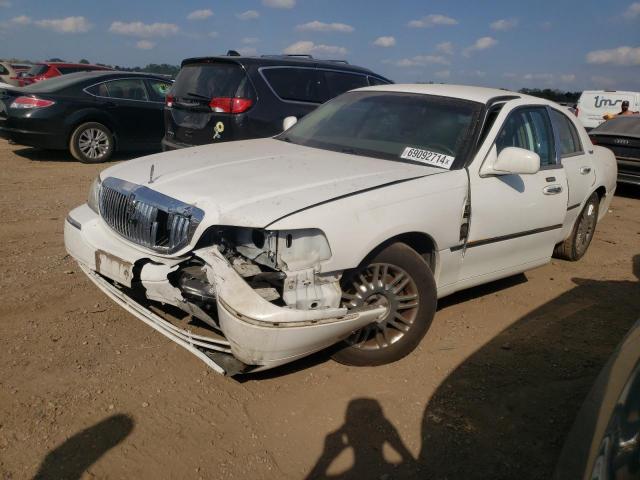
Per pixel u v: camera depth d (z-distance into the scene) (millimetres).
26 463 2631
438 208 3637
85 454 2717
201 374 3436
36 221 6266
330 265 3113
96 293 4414
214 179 3453
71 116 9906
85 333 3799
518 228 4324
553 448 3029
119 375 3357
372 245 3266
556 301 5008
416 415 3225
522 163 3859
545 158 4766
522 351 4031
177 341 3174
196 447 2836
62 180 8625
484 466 2873
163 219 3258
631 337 2354
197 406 3143
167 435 2898
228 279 2910
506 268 4438
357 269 3320
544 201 4531
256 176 3504
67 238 3822
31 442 2766
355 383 3473
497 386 3562
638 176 9789
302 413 3168
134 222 3355
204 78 7168
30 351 3531
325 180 3469
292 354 2977
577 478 1855
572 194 5238
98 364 3453
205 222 3053
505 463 2902
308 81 7539
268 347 2871
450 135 4141
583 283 5520
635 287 5496
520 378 3674
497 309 4738
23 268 4812
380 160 4027
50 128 9758
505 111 4363
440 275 3844
